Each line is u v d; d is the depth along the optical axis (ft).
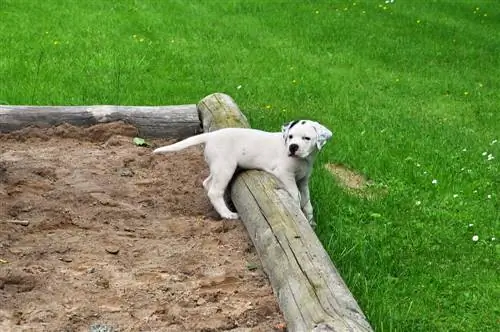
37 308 13.05
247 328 12.89
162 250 14.61
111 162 17.57
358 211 16.67
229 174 15.58
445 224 16.52
